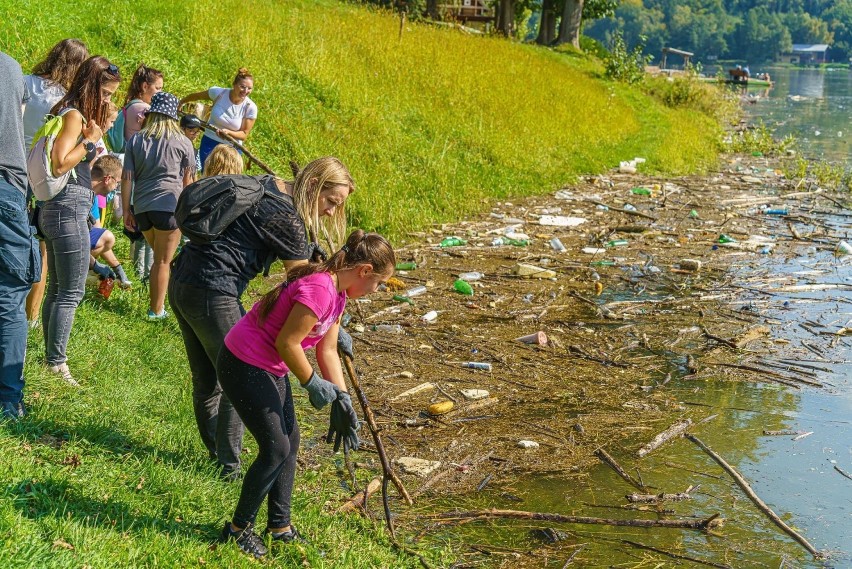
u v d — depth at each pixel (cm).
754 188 1770
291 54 1514
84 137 498
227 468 461
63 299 527
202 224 396
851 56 16962
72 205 520
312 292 355
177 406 547
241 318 405
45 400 471
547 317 884
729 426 641
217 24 1484
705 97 3306
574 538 482
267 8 1772
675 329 857
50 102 554
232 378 370
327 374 387
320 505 467
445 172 1418
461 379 706
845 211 1543
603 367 753
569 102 2178
